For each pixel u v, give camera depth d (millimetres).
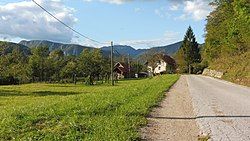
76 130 13281
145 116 17953
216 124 15789
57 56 102375
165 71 159125
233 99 27469
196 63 150250
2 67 82875
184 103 24469
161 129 14586
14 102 33781
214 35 114812
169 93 33125
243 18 68188
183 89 39344
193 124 15969
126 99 24891
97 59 95688
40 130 13438
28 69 93750
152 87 39938
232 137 13102
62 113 17875
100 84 84250
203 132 14023
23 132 13148
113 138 11930
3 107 27062
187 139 12805
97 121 15305
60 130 13320
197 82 57938
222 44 102562
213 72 95688
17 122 15164
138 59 167250
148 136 13070
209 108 21500
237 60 79938
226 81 62656
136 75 150500
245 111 20172
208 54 119312
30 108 21266
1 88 62031
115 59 153500
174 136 13273
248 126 15336
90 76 87125
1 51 83250
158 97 27688
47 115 17172
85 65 94312
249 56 73188
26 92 52031
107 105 20719
